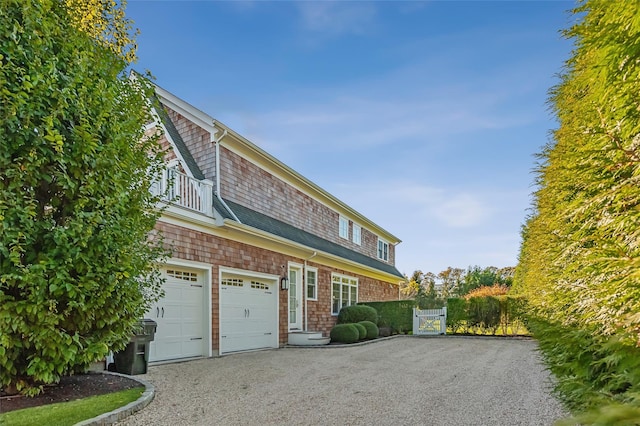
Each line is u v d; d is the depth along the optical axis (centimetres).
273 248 1219
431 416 468
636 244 222
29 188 483
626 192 234
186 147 1159
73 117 519
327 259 1576
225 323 1014
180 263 884
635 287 215
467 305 1708
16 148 454
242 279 1091
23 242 460
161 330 848
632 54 228
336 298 1675
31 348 485
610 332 235
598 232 265
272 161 1371
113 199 529
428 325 1723
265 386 633
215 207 1009
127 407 470
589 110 324
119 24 1145
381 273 2153
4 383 469
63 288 477
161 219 846
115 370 694
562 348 314
